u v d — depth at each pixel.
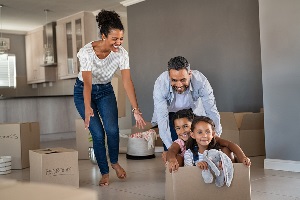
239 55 4.95
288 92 3.30
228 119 4.20
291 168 3.27
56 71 9.03
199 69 5.46
